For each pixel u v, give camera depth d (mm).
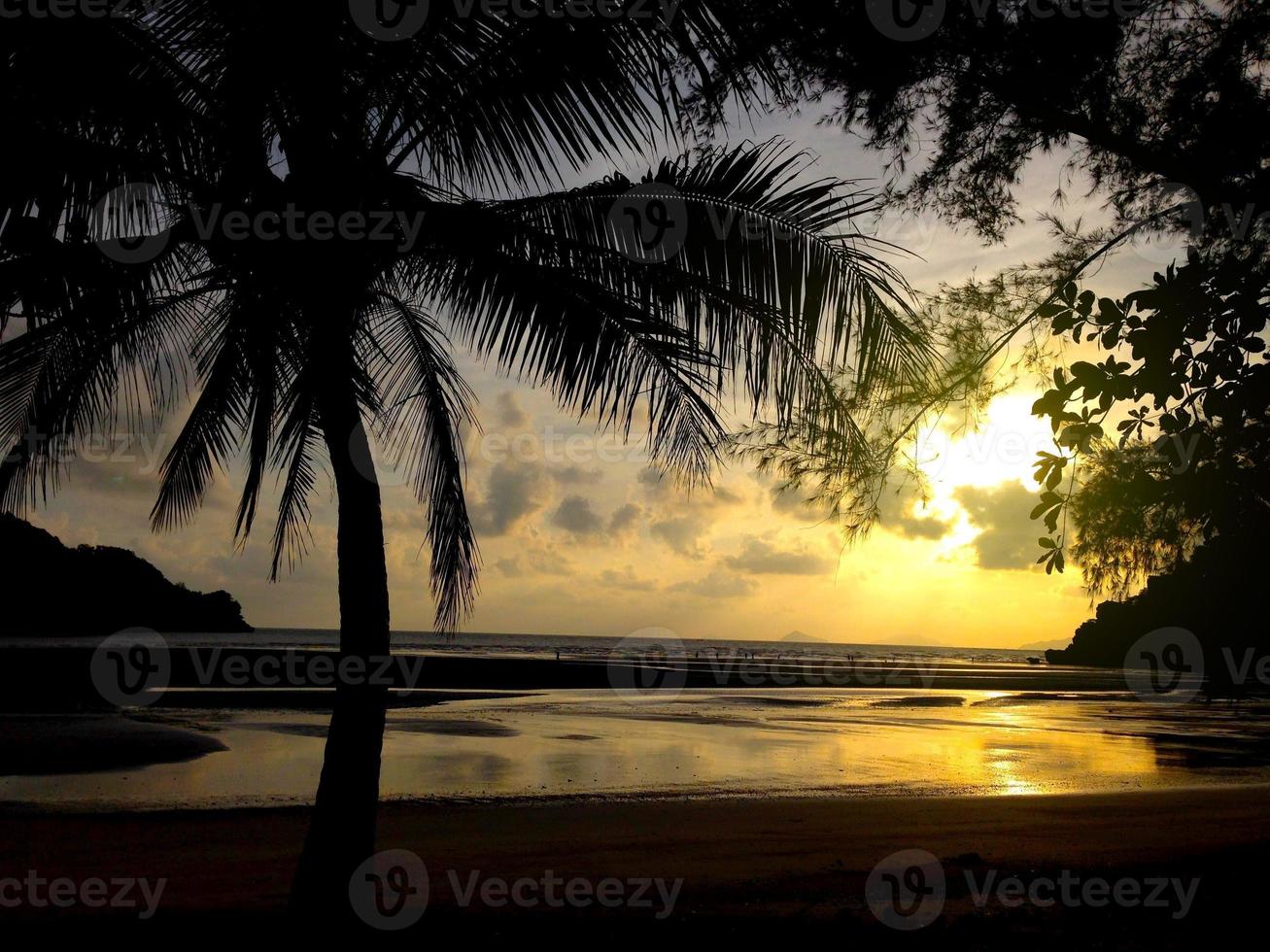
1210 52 5422
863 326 4641
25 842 8758
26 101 3961
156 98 4238
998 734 24781
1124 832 10500
